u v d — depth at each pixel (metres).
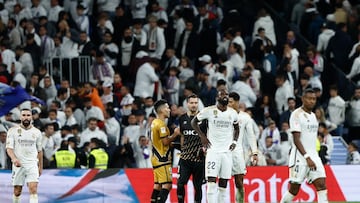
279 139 52.34
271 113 56.41
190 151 39.62
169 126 52.31
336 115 58.09
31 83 55.69
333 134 58.03
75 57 58.25
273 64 60.12
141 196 46.03
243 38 65.19
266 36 62.78
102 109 54.25
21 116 41.31
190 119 39.72
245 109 52.53
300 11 66.56
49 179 45.53
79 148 49.50
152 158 40.53
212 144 38.44
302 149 36.62
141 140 51.09
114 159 50.47
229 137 38.53
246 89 56.78
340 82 61.09
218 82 54.62
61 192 45.56
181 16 62.44
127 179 46.09
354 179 47.69
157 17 62.62
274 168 47.09
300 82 59.44
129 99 55.34
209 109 38.38
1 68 55.66
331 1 66.75
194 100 39.72
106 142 51.59
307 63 60.34
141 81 57.53
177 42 62.19
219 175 38.62
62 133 50.72
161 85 59.41
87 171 45.84
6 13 60.34
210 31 61.25
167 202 46.25
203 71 58.16
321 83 60.81
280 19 65.56
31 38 58.31
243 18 66.25
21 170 41.31
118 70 60.06
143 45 59.75
